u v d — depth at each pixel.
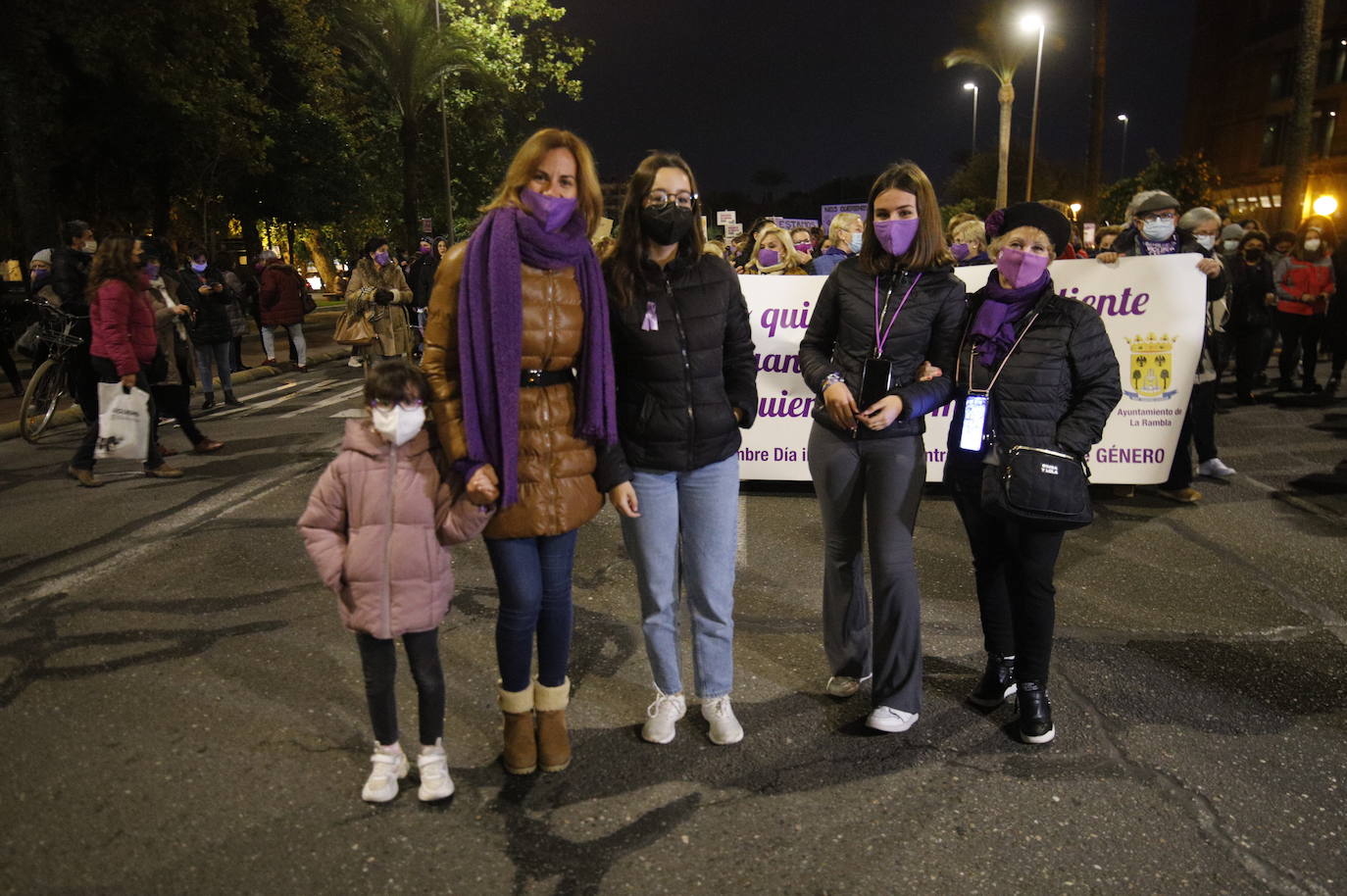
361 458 2.66
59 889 2.44
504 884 2.48
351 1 26.06
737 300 3.05
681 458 2.96
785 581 4.74
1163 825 2.73
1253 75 38.75
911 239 3.12
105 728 3.25
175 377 7.48
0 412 10.50
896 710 3.21
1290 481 6.56
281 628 4.09
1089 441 3.07
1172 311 5.85
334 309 38.91
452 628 4.12
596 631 4.11
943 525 5.62
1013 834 2.69
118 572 4.80
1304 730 3.26
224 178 25.83
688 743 3.19
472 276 2.63
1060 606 4.38
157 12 17.77
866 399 3.11
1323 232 10.91
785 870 2.53
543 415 2.77
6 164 18.38
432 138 34.12
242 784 2.92
